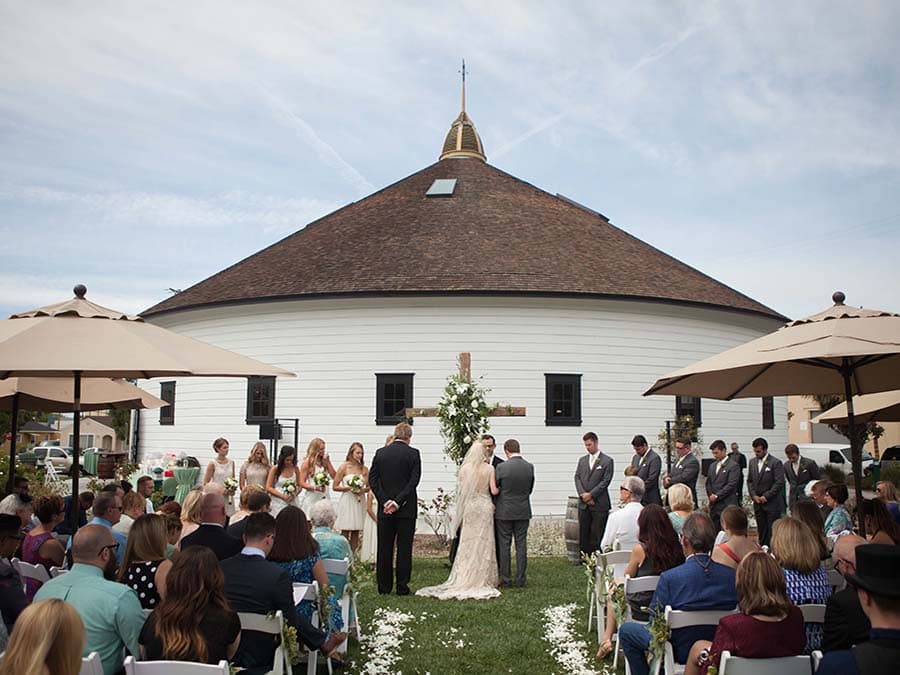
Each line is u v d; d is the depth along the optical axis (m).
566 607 9.62
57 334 6.32
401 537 10.66
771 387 8.64
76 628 3.57
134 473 22.33
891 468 38.50
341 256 22.06
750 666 4.53
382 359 20.05
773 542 6.03
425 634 8.27
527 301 20.05
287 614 5.68
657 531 6.84
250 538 5.82
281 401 20.83
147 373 8.77
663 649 5.53
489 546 10.83
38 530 7.79
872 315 6.63
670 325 21.41
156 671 4.27
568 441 19.88
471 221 23.67
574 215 26.39
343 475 13.00
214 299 21.80
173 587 4.72
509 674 6.95
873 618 3.77
